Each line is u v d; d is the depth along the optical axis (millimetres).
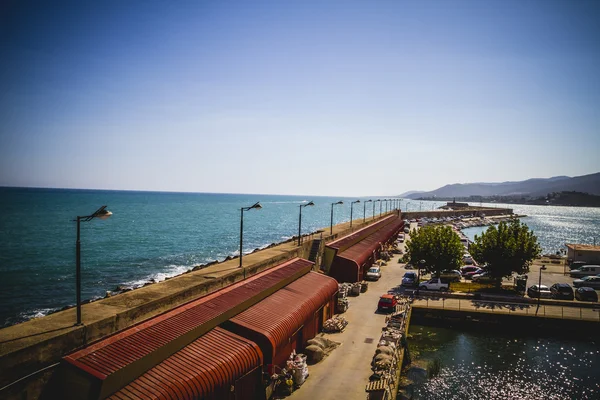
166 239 95125
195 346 19078
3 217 129625
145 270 61750
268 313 24406
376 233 73312
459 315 39031
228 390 18672
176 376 16578
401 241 90500
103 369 14672
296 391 22781
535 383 27359
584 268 56406
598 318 37094
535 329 37500
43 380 14188
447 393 25656
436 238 47750
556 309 39844
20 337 14484
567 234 144000
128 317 18000
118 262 66938
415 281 48406
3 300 44594
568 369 29625
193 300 22359
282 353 24406
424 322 39719
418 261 48062
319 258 44531
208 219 154500
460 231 130250
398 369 26062
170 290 21625
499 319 38250
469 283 51344
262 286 27047
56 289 49562
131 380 15516
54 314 17328
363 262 49250
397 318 34656
